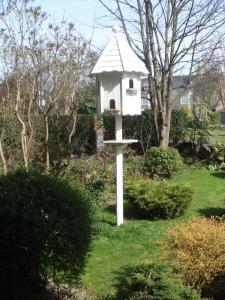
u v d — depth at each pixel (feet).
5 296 10.46
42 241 10.06
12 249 10.11
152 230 18.66
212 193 26.08
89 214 11.28
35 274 10.23
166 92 32.89
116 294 9.41
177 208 20.53
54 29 24.35
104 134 40.93
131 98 18.37
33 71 20.62
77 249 10.41
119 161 19.19
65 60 22.07
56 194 10.55
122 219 19.33
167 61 32.01
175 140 38.99
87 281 13.06
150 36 31.53
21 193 10.39
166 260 11.18
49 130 26.23
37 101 20.86
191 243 11.54
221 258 11.16
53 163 24.66
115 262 14.89
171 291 8.79
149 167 30.81
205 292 11.12
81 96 25.40
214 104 96.43
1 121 24.82
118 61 17.87
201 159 36.09
